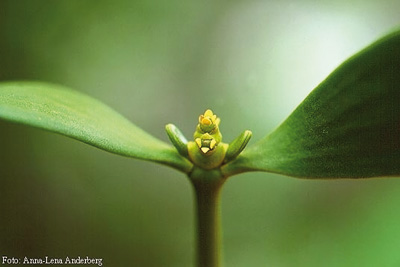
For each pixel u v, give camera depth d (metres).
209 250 0.12
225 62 0.25
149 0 0.26
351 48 0.25
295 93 0.24
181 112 0.26
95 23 0.26
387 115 0.11
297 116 0.11
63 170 0.26
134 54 0.26
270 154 0.11
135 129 0.12
